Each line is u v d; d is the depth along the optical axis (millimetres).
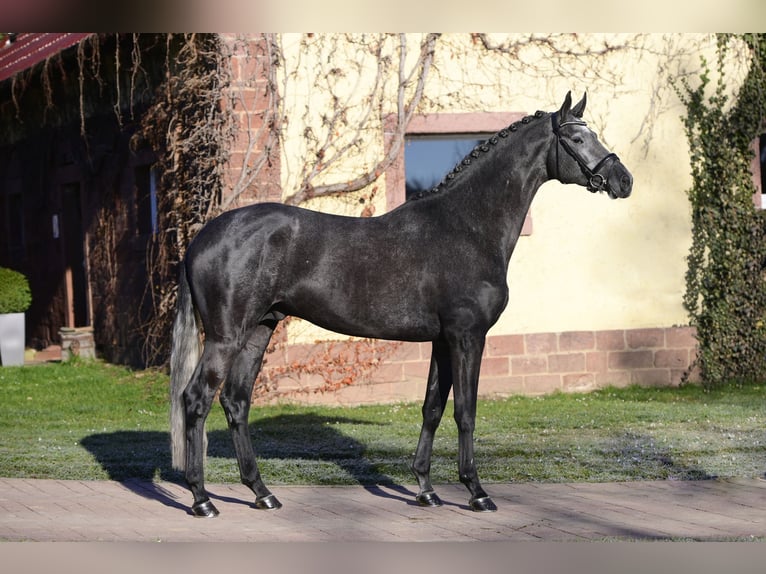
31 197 18391
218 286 6234
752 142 13602
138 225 14477
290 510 6594
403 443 9055
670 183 13266
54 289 17750
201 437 6336
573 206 12961
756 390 12891
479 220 6531
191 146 12141
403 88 12344
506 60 12703
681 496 6941
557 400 12188
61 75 15469
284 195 12016
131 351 14727
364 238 6457
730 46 13375
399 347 12266
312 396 12016
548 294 12891
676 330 13258
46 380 13508
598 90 13008
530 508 6605
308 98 12070
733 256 13406
